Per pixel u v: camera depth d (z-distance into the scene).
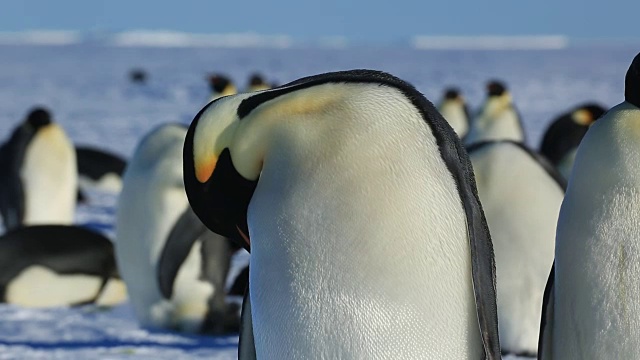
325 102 8.41
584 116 31.47
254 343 8.77
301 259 8.22
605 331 8.79
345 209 8.14
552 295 9.26
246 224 8.80
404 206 8.10
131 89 131.50
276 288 8.32
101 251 22.48
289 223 8.27
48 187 29.41
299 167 8.30
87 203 42.38
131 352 16.08
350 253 8.13
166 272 17.86
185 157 8.89
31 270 22.09
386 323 8.09
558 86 139.62
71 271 22.19
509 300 15.33
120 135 72.88
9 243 22.27
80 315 20.64
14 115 89.56
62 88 131.50
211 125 8.72
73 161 30.00
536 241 15.25
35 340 17.31
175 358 15.64
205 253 18.02
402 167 8.16
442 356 8.12
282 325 8.30
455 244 8.13
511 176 15.37
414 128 8.27
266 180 8.41
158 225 17.89
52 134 29.58
